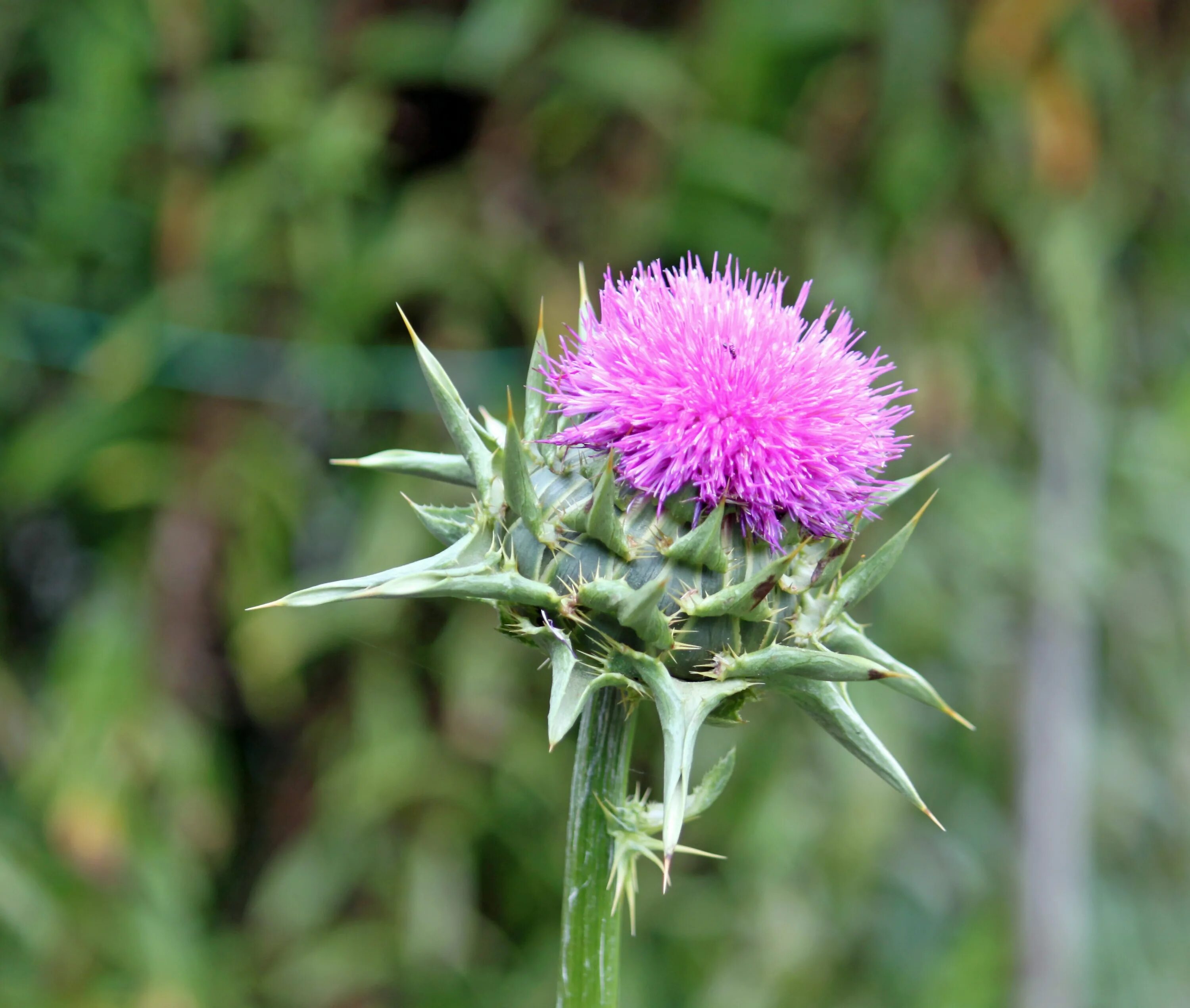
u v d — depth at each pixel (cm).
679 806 49
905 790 51
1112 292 87
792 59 75
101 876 69
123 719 70
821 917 75
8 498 72
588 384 51
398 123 76
